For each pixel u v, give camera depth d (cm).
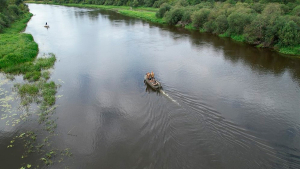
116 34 6038
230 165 1581
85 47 4819
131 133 2003
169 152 1728
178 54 4309
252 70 3481
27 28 6844
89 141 1945
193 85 2933
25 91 2767
